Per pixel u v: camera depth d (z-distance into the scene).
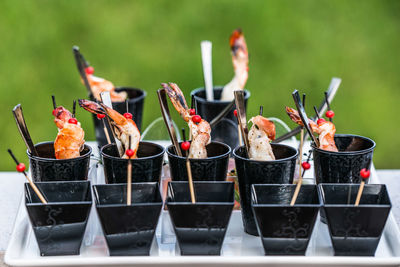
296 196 0.87
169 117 0.93
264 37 2.64
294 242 0.86
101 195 0.88
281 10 2.69
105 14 2.66
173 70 2.51
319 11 2.69
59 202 0.88
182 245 0.86
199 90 1.13
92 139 2.24
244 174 0.90
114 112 0.92
